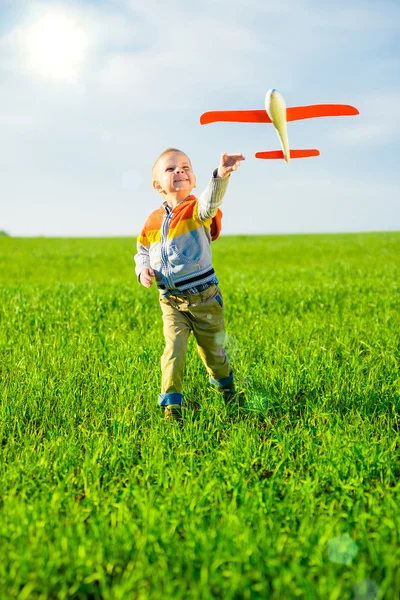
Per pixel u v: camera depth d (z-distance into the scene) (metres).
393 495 2.69
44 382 4.30
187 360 4.79
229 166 3.28
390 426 3.54
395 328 6.22
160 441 3.23
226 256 21.39
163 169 3.77
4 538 2.28
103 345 5.56
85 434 3.38
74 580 2.11
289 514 2.48
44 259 20.45
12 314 7.16
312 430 3.44
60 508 2.58
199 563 2.16
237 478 2.77
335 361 4.80
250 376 4.42
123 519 2.43
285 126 2.67
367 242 28.67
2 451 3.15
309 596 1.92
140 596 1.94
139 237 4.11
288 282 11.41
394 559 2.08
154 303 8.22
